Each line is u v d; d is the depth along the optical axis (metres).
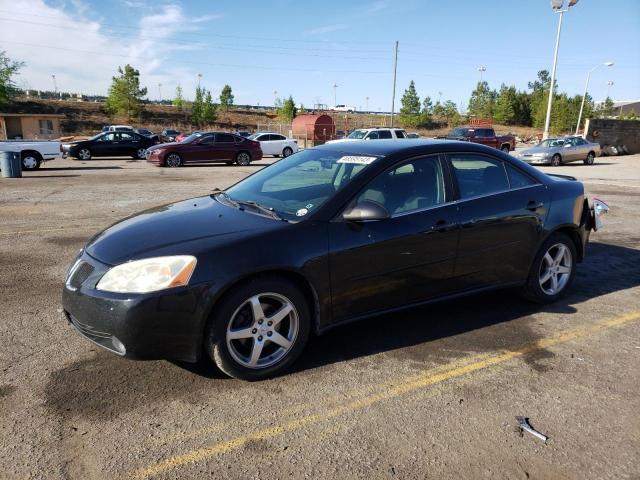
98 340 3.11
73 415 2.87
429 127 77.12
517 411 3.00
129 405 2.98
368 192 3.65
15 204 10.05
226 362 3.16
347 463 2.52
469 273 4.12
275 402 3.05
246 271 3.10
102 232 3.71
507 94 81.38
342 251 3.44
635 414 2.99
